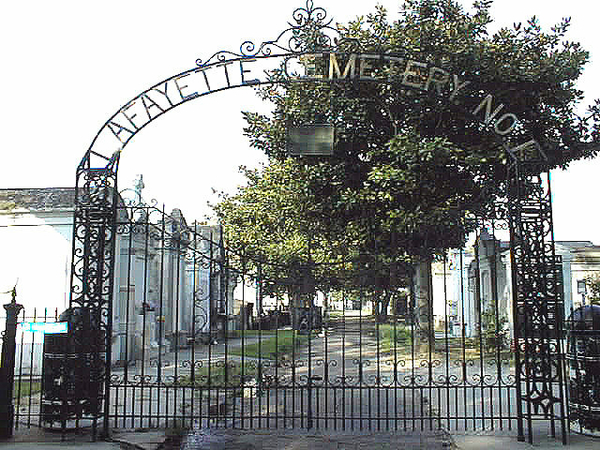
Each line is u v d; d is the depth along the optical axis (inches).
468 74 580.1
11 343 331.9
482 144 612.1
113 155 356.2
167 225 860.6
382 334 983.0
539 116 629.9
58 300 622.5
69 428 343.0
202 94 352.8
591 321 333.4
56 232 634.2
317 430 348.5
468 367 642.2
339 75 348.8
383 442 319.3
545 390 324.2
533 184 338.0
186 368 641.6
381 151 639.1
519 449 300.0
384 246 609.9
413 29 616.4
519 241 337.1
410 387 347.6
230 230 1105.4
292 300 383.9
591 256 1013.2
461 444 310.5
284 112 671.8
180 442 324.8
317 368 682.8
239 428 355.6
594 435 325.1
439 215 522.3
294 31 346.3
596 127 658.2
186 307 1012.5
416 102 607.8
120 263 705.6
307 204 689.0
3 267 629.9
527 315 332.5
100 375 343.9
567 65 612.7
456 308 1197.7
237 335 1208.2
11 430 328.8
